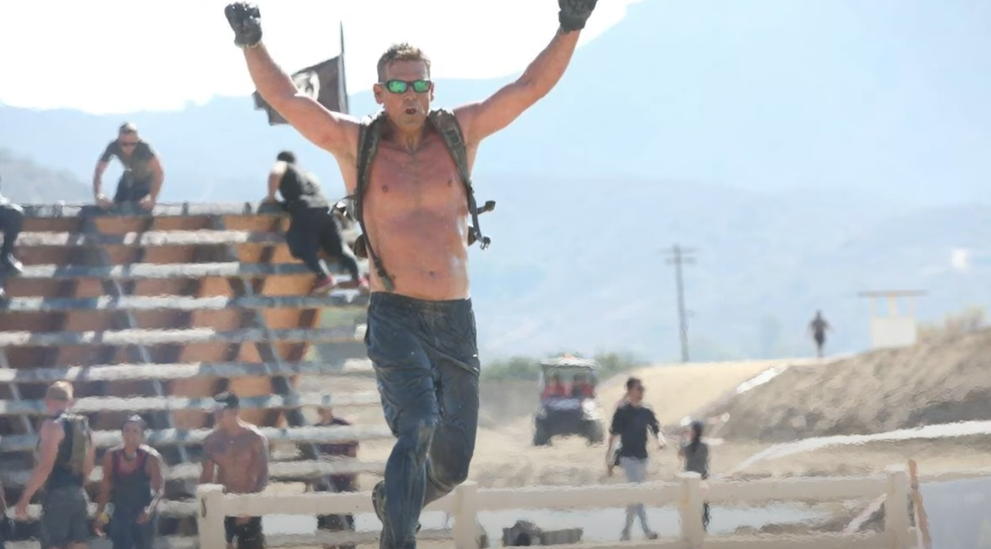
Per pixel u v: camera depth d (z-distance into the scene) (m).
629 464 33.62
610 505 23.20
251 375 29.75
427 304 13.96
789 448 56.00
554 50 14.23
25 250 30.53
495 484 53.53
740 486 23.27
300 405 29.94
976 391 66.44
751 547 22.92
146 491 25.47
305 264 30.05
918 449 52.06
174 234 30.44
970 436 53.25
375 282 14.09
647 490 23.19
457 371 14.08
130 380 29.50
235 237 30.44
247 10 14.02
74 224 30.34
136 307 29.75
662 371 106.19
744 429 76.12
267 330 29.98
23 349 29.80
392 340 13.84
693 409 90.38
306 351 32.09
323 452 29.83
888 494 22.92
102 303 29.62
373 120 14.29
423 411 13.55
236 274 29.94
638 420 33.75
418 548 25.67
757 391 81.81
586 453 60.12
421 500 13.36
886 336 114.12
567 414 68.38
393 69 14.12
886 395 72.00
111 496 25.50
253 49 14.14
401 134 14.30
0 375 28.69
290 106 14.24
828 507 27.91
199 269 29.89
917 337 110.75
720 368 100.88
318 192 30.47
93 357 30.08
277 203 30.61
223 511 23.09
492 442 71.44
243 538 25.64
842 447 55.00
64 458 25.02
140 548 25.38
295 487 34.28
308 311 32.06
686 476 23.19
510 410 96.25
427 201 14.16
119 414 29.41
